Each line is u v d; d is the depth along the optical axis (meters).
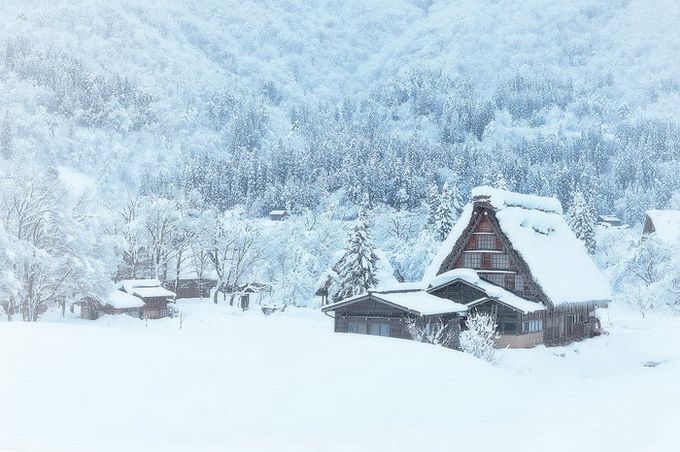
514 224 54.03
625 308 88.69
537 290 52.00
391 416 16.81
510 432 14.49
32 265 61.03
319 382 18.14
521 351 47.44
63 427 13.70
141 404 15.34
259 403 16.38
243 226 95.62
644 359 49.72
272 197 193.62
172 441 13.19
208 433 14.23
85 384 15.84
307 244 96.44
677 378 28.31
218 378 17.41
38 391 15.18
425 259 90.75
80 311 82.00
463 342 40.16
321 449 12.88
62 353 17.69
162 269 93.75
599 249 107.19
